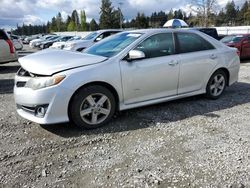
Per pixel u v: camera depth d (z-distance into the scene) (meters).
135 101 4.66
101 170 3.12
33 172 3.08
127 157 3.40
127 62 4.45
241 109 5.23
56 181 2.92
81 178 2.97
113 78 4.28
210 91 5.75
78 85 3.96
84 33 44.03
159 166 3.18
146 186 2.82
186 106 5.39
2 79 9.03
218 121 4.58
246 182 2.87
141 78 4.58
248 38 13.74
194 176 2.97
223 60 5.78
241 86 7.25
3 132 4.15
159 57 4.82
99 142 3.82
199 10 41.50
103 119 4.34
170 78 4.96
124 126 4.36
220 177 2.95
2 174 3.04
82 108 4.12
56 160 3.34
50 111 3.86
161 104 5.50
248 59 14.39
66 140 3.88
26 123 4.52
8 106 5.56
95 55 4.52
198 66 5.34
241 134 4.04
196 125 4.40
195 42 5.42
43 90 3.82
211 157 3.37
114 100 4.41
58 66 3.99
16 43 24.50
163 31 5.00
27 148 3.64
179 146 3.67
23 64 4.24
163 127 4.32
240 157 3.36
